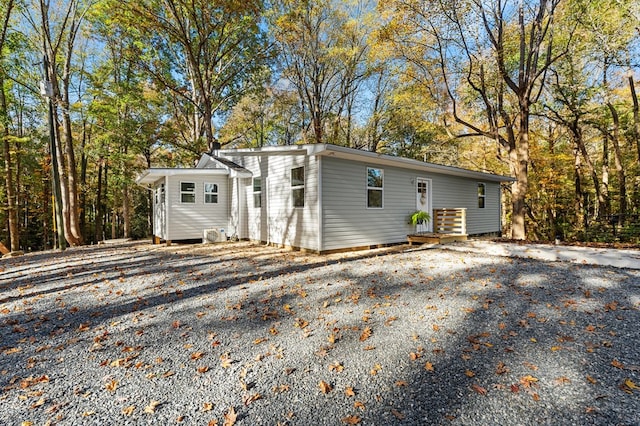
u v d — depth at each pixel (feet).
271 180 33.09
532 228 58.49
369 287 15.76
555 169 52.06
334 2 56.49
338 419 6.25
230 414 6.40
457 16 34.27
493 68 38.27
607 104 43.78
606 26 34.65
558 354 8.61
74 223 43.98
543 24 36.50
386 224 31.04
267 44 56.75
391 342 9.61
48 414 6.60
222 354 9.09
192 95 58.95
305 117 67.87
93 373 8.21
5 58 42.86
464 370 7.93
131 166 56.65
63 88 44.78
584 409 6.34
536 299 13.30
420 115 56.24
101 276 19.33
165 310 12.92
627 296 13.38
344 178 27.68
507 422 6.02
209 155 41.68
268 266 21.65
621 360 8.18
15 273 21.29
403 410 6.46
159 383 7.68
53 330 11.09
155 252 30.12
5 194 54.85
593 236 40.68
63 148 60.49
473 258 23.34
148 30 47.42
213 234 37.47
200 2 46.75
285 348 9.37
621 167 44.93
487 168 56.90
